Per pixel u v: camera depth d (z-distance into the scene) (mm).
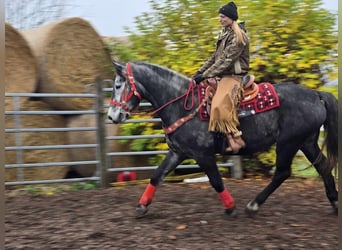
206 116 5844
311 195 7344
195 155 5941
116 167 8547
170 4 9133
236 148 5816
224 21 5785
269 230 5617
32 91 8617
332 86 8641
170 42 9102
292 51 8781
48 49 8664
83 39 9008
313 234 5484
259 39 8719
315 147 6254
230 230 5625
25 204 6883
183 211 6387
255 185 8039
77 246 5219
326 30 8758
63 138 8805
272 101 5887
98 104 7980
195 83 5895
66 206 6762
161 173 6125
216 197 7168
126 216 6203
